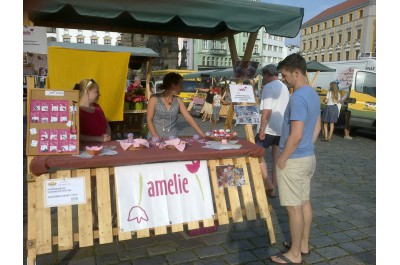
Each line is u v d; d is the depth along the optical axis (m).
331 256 3.20
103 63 5.34
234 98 3.79
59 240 2.71
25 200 4.47
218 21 3.35
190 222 3.08
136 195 2.93
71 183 2.77
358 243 3.46
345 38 58.66
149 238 3.50
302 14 3.61
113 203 3.69
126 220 2.87
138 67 10.01
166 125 3.89
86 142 3.46
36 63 5.19
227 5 3.34
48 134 2.85
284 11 3.54
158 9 3.13
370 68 10.88
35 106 2.82
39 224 2.69
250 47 4.15
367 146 9.12
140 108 6.09
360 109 10.14
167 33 4.88
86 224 2.79
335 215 4.18
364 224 3.92
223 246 3.36
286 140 2.96
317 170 6.36
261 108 4.63
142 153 3.05
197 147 3.38
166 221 2.99
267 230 3.43
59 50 5.12
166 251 3.24
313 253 3.25
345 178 5.83
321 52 65.94
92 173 2.89
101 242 2.80
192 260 3.09
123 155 2.95
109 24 4.54
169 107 3.89
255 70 3.97
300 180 2.91
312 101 2.81
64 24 4.35
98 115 3.55
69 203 2.76
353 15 56.19
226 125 4.26
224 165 3.34
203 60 59.06
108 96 5.40
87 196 2.82
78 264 2.99
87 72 5.29
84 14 2.95
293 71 2.85
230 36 4.61
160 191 3.02
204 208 3.16
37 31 5.11
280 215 4.18
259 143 4.71
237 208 3.31
